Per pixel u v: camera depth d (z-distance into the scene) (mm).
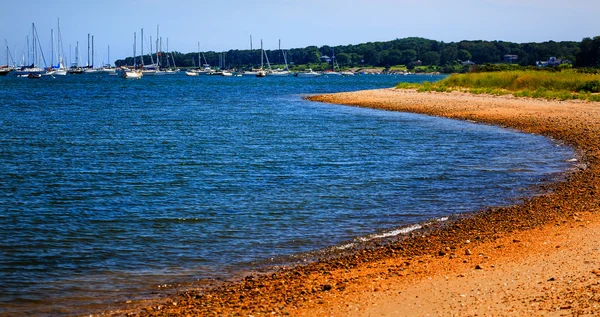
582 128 34969
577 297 9195
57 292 11156
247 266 12625
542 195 18734
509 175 22438
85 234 14891
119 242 14258
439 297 9953
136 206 17797
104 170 23859
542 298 9359
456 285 10547
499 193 19312
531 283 10219
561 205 16969
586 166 23719
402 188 20219
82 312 10258
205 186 20656
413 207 17578
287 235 14836
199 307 10273
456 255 12688
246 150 29438
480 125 40469
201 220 16188
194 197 18969
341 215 16688
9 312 10250
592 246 12281
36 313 10219
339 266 12398
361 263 12547
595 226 14125
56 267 12516
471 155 27547
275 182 21312
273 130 38562
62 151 29188
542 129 36281
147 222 16016
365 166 24672
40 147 30625
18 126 41438
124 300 10781
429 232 14898
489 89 62906
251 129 39281
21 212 17031
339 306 9914
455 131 37312
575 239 13039
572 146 29562
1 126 41344
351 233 14984
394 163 25422
